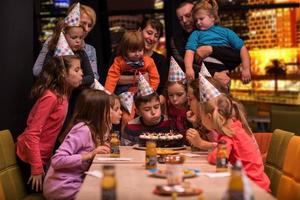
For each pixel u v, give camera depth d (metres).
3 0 4.84
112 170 1.96
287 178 3.24
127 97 4.70
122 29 6.92
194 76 4.77
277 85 6.87
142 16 6.87
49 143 3.95
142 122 4.30
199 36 4.95
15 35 4.97
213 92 3.07
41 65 4.53
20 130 5.00
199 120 3.70
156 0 6.82
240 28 6.81
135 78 4.86
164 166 3.01
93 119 3.57
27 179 4.00
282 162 3.42
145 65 4.89
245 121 3.19
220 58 4.88
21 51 5.03
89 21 4.67
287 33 6.78
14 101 4.93
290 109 6.72
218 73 4.81
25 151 3.88
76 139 3.48
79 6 4.53
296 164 3.12
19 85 5.00
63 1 6.73
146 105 4.18
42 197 3.90
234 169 1.89
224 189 2.31
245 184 1.98
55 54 4.05
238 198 1.84
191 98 3.71
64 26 4.47
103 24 6.83
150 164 2.91
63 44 4.06
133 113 4.72
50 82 3.92
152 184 2.46
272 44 6.83
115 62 4.87
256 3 6.75
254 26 6.80
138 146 3.91
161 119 4.31
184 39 5.24
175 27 6.68
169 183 2.32
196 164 3.02
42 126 3.86
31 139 3.83
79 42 4.46
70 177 3.44
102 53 6.77
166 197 2.20
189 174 2.57
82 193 2.29
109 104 3.62
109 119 3.63
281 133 3.59
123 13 6.88
